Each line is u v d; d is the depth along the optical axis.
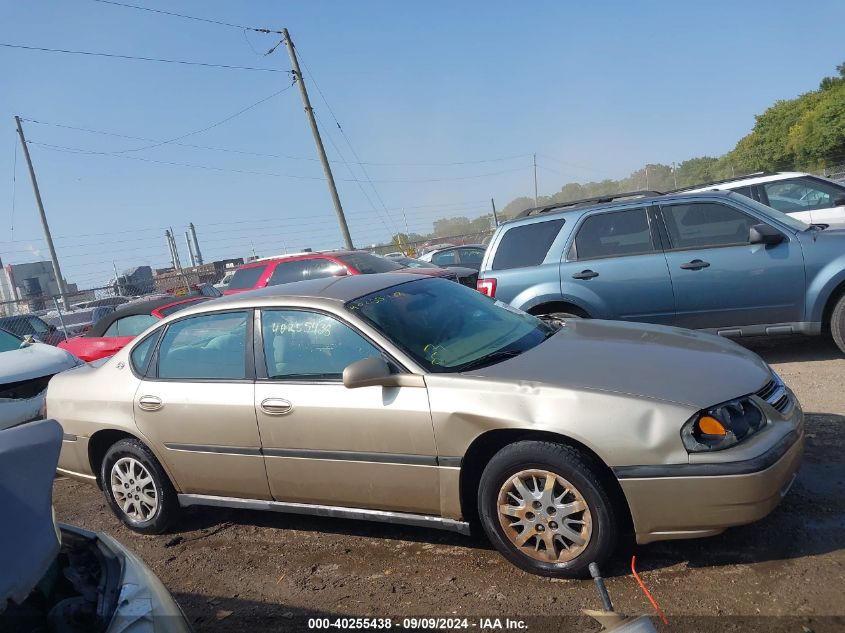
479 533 4.15
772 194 10.28
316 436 3.97
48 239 25.81
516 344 4.17
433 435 3.63
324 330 4.13
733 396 3.34
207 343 4.54
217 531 4.84
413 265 14.45
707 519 3.18
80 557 2.42
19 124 25.20
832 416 5.15
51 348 7.89
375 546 4.23
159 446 4.62
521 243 7.64
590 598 3.28
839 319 6.45
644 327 4.52
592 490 3.31
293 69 21.44
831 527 3.57
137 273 33.06
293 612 3.62
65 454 5.12
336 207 22.06
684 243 6.95
